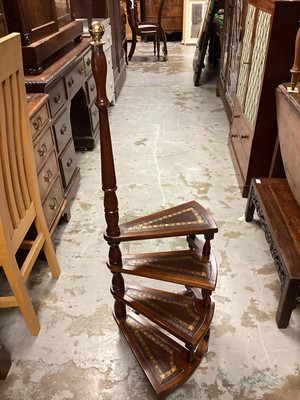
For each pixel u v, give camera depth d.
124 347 1.46
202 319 1.29
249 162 2.24
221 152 2.99
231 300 1.66
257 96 2.09
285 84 1.83
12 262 1.34
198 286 1.26
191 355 1.27
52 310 1.63
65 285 1.76
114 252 1.29
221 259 1.88
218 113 3.77
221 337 1.49
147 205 2.33
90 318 1.59
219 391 1.30
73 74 2.35
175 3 6.63
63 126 2.15
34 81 1.80
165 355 1.34
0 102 1.18
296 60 1.64
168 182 2.58
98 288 1.74
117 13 4.16
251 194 2.03
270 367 1.38
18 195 1.39
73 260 1.91
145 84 4.71
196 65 4.67
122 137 3.27
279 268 1.51
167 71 5.25
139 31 5.55
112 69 3.80
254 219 2.18
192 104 4.02
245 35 2.50
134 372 1.38
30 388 1.33
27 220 1.50
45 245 1.69
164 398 1.26
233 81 3.26
